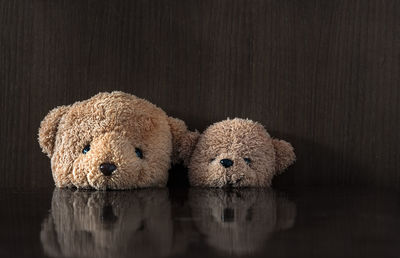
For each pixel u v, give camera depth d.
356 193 0.76
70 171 0.75
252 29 0.84
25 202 0.68
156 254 0.49
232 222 0.58
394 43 0.84
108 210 0.63
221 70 0.84
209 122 0.84
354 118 0.84
